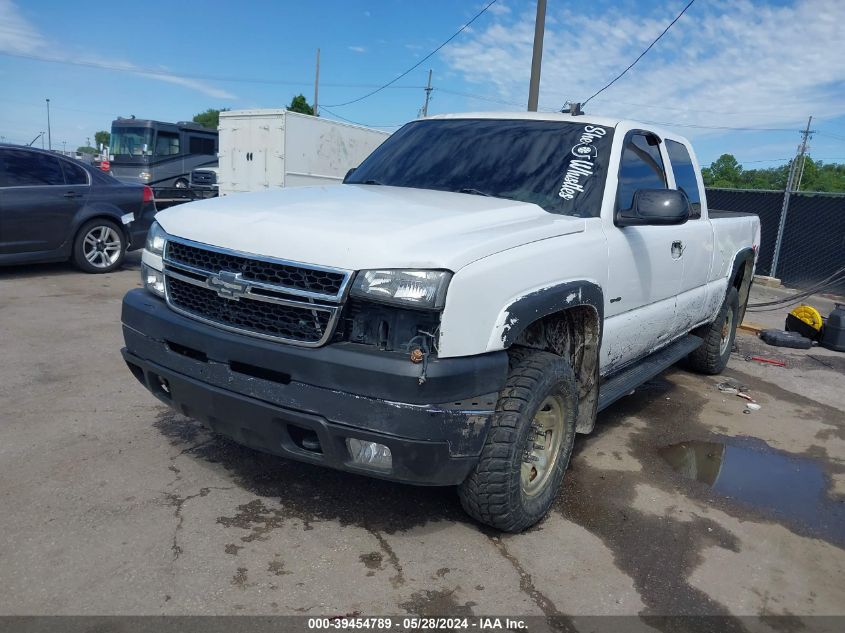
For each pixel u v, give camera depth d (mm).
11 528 3098
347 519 3391
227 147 19969
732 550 3449
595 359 3807
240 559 2992
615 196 4012
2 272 9242
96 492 3469
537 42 14789
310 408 2809
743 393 6234
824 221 13742
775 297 13000
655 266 4441
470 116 4797
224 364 3020
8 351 5684
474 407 2867
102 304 7656
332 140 20469
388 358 2723
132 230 9875
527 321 3051
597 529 3533
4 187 8617
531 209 3631
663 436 5012
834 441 5211
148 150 25750
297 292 2834
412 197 3709
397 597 2826
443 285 2730
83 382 5047
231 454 3990
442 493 3721
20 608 2588
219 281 3029
